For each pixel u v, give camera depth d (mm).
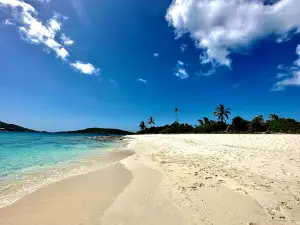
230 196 5082
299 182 6039
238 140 19094
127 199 5277
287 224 3756
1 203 5141
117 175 7961
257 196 5023
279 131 39312
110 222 4055
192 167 8234
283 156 10086
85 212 4555
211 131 53500
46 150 17625
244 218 4000
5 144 23625
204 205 4633
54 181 7141
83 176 7816
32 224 4031
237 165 8289
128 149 19078
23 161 11258
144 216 4266
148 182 6711
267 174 6914
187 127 67250
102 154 15188
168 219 4082
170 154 12469
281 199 4816
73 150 18219
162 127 83688
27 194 5789
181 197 5145
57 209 4742
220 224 3818
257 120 48656
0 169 9031
